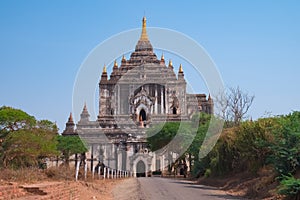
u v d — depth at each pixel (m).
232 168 52.22
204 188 45.47
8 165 43.06
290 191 27.14
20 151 47.47
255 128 41.16
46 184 25.95
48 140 52.84
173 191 39.53
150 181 58.28
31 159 48.69
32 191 23.36
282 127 34.44
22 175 30.48
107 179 56.62
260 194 33.47
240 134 44.00
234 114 69.69
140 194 36.16
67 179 36.50
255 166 42.62
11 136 47.72
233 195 36.47
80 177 44.34
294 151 32.06
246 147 42.03
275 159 33.56
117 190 41.16
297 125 33.41
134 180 61.69
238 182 43.75
